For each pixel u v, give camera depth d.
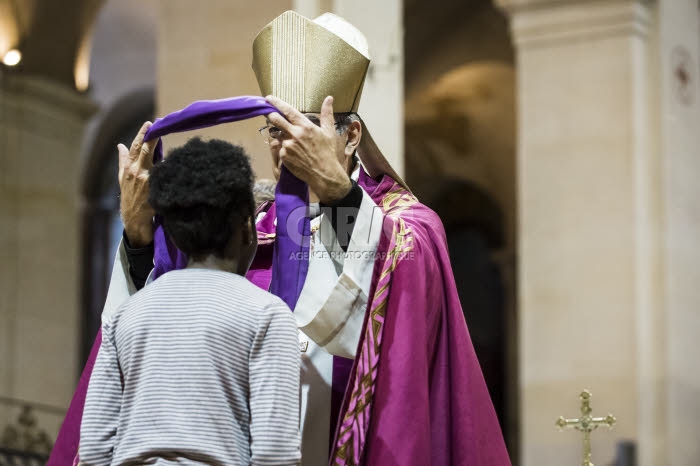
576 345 11.51
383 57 9.41
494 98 19.86
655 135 11.90
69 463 4.25
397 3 9.49
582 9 11.84
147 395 3.35
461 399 4.07
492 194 20.75
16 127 15.48
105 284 20.34
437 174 21.02
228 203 3.55
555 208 11.79
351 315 3.88
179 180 3.54
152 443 3.28
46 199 15.75
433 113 20.31
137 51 19.92
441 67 19.80
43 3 15.47
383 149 9.36
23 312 15.40
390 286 3.95
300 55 4.18
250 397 3.35
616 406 11.27
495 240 20.86
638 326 11.34
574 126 11.80
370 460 3.81
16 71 15.40
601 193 11.65
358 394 3.85
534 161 11.93
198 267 3.59
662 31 11.99
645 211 11.76
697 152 12.53
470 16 19.42
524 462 11.55
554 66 11.93
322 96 4.17
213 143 3.64
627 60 11.68
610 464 11.09
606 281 11.49
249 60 9.57
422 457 3.82
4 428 14.54
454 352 4.12
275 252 3.97
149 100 20.27
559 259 11.71
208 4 9.73
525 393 11.66
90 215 20.45
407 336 3.90
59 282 15.91
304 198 3.95
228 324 3.39
